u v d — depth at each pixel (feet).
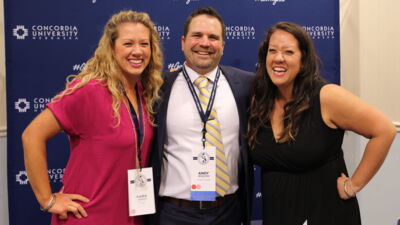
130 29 5.55
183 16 8.86
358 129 5.43
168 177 6.11
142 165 5.81
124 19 5.63
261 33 9.10
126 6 8.66
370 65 9.55
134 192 5.59
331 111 5.45
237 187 6.37
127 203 5.63
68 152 8.80
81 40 8.60
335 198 5.61
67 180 5.62
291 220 5.63
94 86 5.41
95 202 5.42
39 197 5.34
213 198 5.82
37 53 8.48
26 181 8.59
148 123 5.96
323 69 9.29
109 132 5.40
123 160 5.51
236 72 6.66
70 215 5.45
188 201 5.99
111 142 5.39
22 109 8.48
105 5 8.61
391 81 9.49
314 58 5.68
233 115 6.17
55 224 5.56
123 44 5.53
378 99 9.57
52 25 8.49
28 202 8.64
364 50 9.52
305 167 5.58
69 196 5.45
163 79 6.38
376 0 9.44
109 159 5.42
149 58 5.85
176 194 6.00
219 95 6.26
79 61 8.63
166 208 6.10
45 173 5.37
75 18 8.55
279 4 9.11
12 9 8.34
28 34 8.43
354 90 9.58
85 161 5.47
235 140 6.23
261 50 5.99
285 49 5.55
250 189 6.32
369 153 5.43
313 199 5.58
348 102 5.32
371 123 5.31
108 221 5.51
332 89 5.46
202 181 5.87
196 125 6.06
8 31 8.35
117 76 5.56
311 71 5.64
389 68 9.50
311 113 5.55
